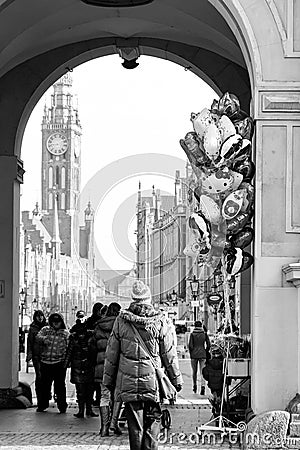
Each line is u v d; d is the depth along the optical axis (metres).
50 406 23.64
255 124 14.03
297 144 13.94
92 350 19.12
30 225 186.62
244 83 23.03
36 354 22.28
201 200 14.26
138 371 12.87
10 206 23.02
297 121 13.95
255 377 13.80
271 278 13.87
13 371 23.16
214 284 17.27
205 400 26.20
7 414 21.73
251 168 14.16
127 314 12.98
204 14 21.27
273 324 13.84
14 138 23.09
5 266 23.02
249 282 22.58
